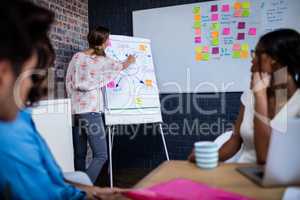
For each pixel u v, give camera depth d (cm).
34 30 64
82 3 371
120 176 338
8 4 55
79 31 363
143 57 333
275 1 304
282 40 117
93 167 268
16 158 71
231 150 138
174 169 107
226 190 82
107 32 270
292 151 80
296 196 73
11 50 55
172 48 345
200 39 334
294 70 120
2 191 65
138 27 359
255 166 107
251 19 314
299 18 297
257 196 77
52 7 310
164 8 346
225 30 324
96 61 265
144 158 365
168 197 75
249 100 139
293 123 80
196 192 79
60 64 325
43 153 86
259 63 124
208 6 329
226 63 325
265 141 113
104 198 96
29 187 72
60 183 91
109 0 374
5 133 72
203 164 107
